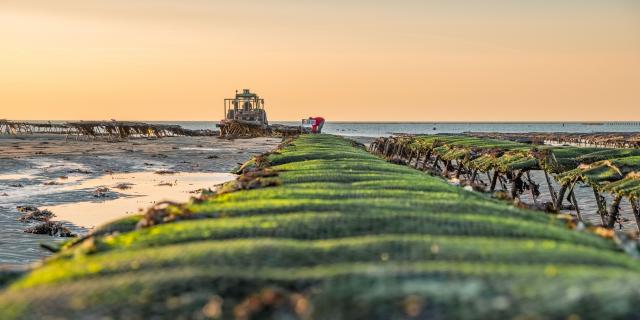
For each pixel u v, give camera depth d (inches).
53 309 235.3
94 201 1199.6
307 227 363.3
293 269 268.4
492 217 409.1
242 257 284.5
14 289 283.1
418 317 205.9
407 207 448.1
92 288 251.1
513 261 277.6
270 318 217.6
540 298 212.8
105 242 358.9
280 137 4899.1
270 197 527.2
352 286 233.5
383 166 895.1
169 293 239.3
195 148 3154.5
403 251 294.2
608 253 323.3
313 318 212.7
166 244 340.5
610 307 203.6
